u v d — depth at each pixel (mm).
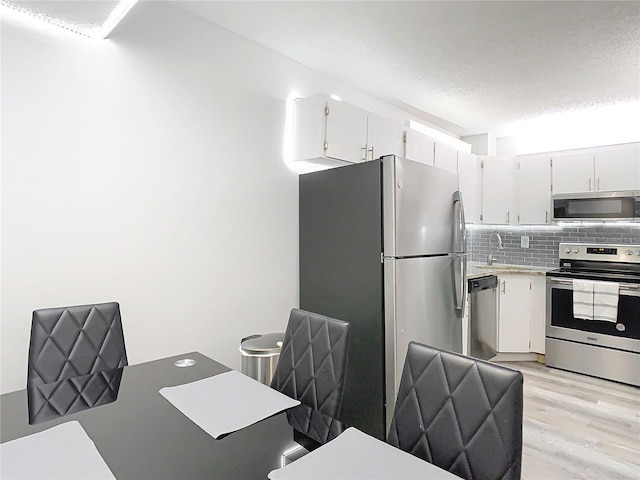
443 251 2676
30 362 1519
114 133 2025
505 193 4422
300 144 2799
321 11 2219
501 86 3229
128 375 1497
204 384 1404
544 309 3939
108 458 925
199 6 2229
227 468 894
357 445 1001
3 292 1719
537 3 2066
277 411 1205
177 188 2270
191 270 2334
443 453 1050
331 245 2648
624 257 3742
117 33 2029
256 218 2664
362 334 2426
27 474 849
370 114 2992
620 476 2025
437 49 2619
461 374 1079
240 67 2562
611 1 2025
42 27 1800
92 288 1957
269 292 2738
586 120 4133
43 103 1806
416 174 2436
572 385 3338
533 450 2275
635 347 3316
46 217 1820
